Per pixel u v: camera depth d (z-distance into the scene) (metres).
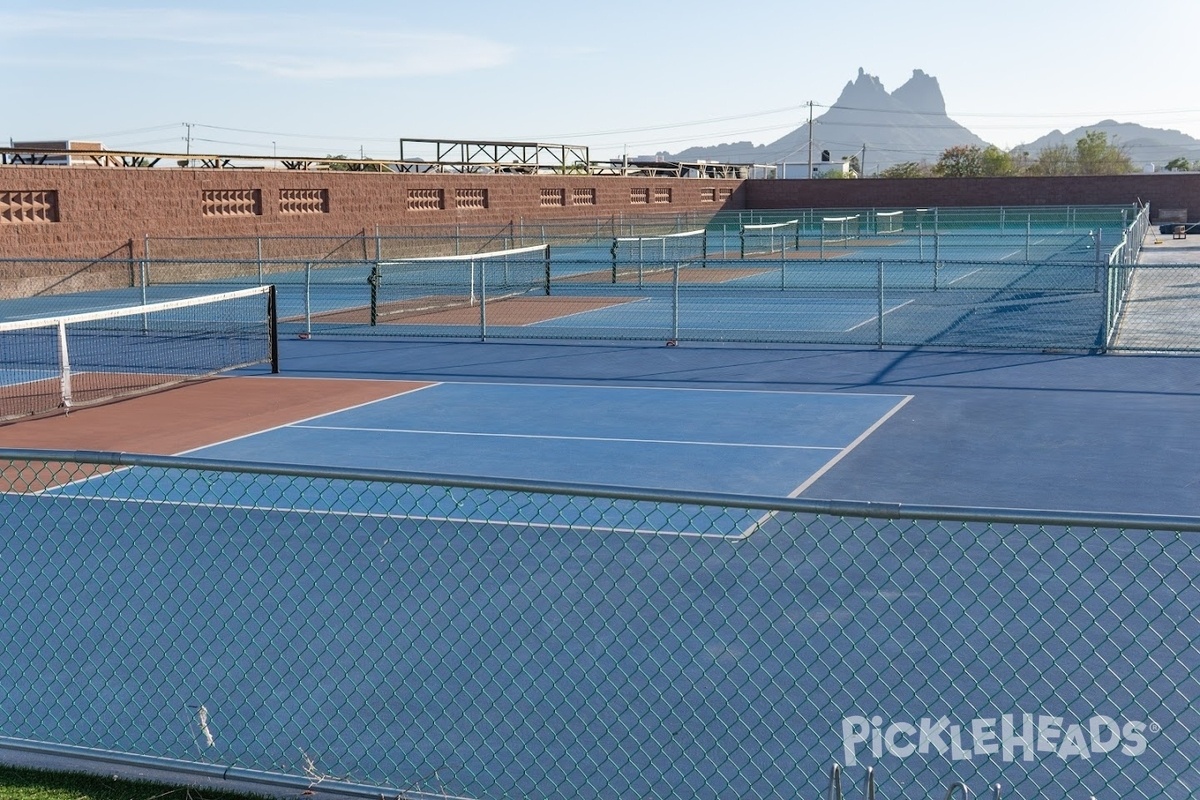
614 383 18.62
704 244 39.12
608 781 5.62
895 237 58.19
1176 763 5.66
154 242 37.34
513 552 9.17
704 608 7.86
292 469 5.20
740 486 11.91
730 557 8.99
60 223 34.06
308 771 5.55
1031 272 38.06
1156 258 44.19
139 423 15.45
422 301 31.80
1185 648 7.04
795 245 50.06
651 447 13.82
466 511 10.52
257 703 6.52
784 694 6.29
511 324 26.39
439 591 8.26
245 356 21.81
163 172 37.69
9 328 15.40
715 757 5.84
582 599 8.06
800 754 5.84
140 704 6.52
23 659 7.12
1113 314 23.39
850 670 6.81
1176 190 71.06
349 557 9.05
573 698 6.51
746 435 14.47
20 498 8.61
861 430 14.70
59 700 6.57
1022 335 23.55
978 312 27.66
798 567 8.72
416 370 20.14
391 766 5.80
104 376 19.41
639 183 68.38
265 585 8.39
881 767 5.70
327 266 44.47
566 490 4.82
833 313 27.98
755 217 72.44
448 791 5.55
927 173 150.75
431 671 6.88
